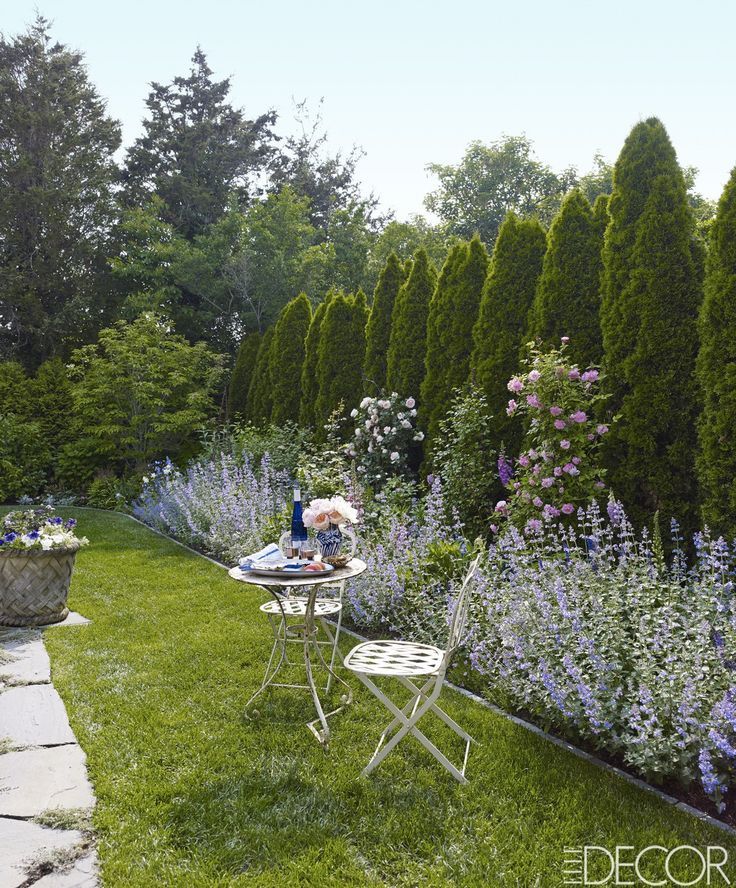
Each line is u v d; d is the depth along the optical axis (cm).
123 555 796
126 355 1368
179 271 1938
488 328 689
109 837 234
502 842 234
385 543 536
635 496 500
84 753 298
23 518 557
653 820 249
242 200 2500
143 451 1405
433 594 462
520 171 2680
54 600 512
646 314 491
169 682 386
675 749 275
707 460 429
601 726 292
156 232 2034
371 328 955
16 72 2255
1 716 336
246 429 1187
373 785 273
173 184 2250
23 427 1449
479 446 649
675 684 288
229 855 225
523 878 215
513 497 538
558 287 597
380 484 809
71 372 1448
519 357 649
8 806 252
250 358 1532
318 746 310
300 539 386
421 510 634
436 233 2691
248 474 881
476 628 393
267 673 371
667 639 321
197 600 577
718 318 430
